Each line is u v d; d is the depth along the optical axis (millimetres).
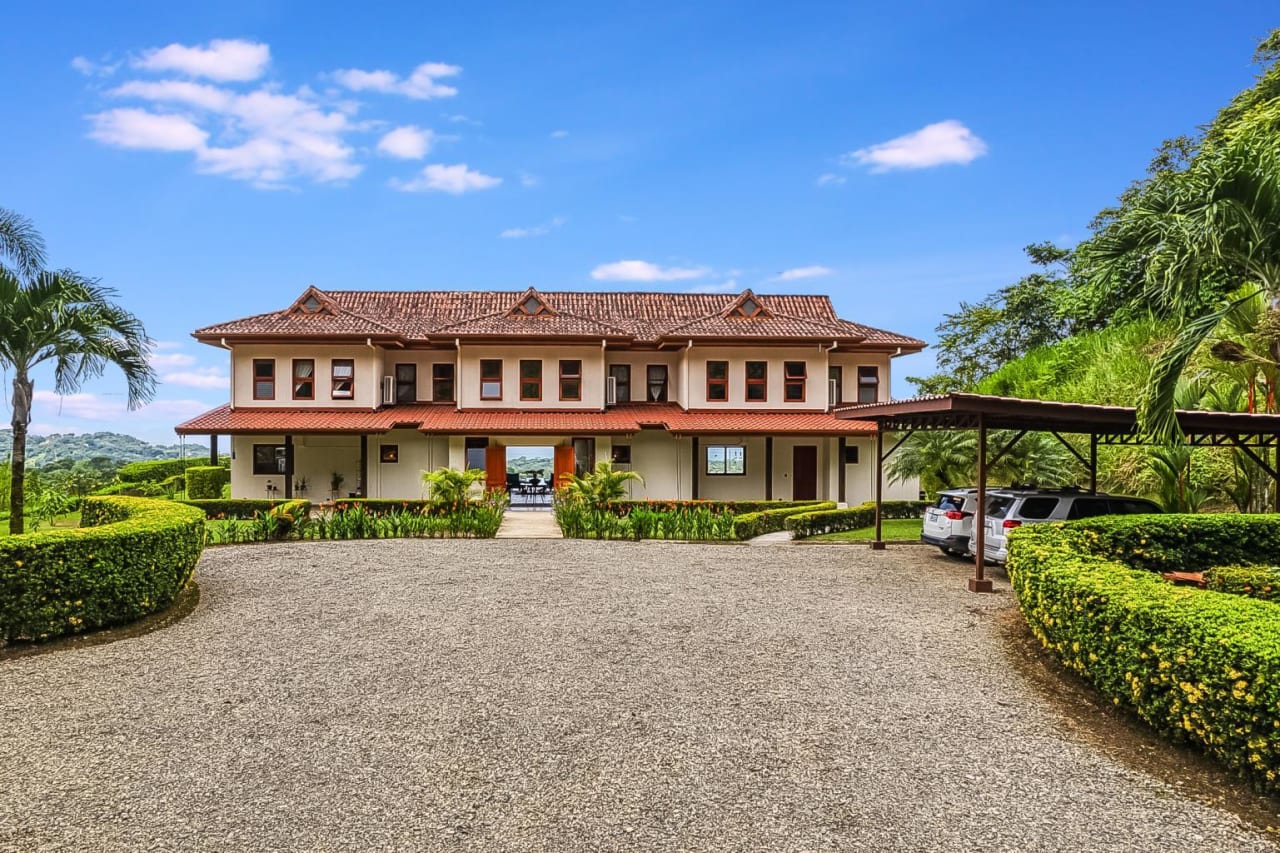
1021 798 4301
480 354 24734
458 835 3850
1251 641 4359
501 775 4559
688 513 17188
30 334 13852
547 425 23344
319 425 22906
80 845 3750
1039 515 11711
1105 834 3910
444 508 18625
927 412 11555
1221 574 8195
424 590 10203
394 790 4352
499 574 11445
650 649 7383
